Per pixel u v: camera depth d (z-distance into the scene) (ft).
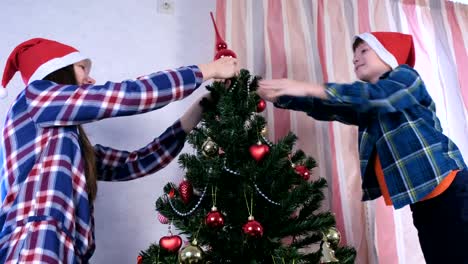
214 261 2.69
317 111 3.58
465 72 5.29
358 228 4.31
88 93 2.59
